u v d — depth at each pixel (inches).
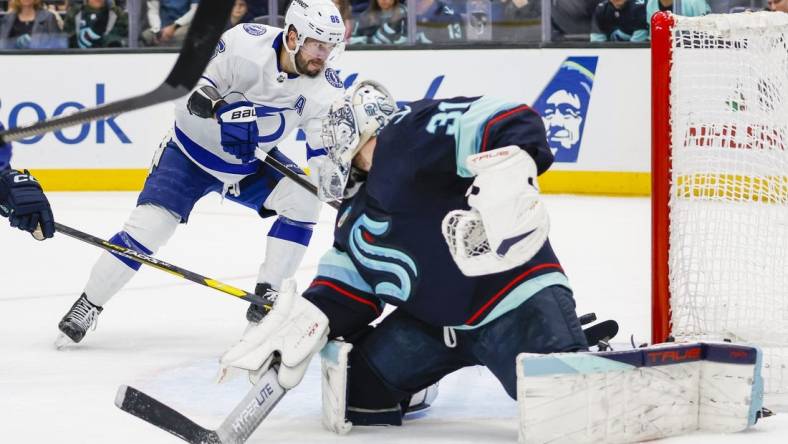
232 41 323.0
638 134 690.2
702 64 286.8
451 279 214.4
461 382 280.4
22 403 263.9
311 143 333.4
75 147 724.0
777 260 298.8
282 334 220.4
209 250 533.6
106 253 324.5
